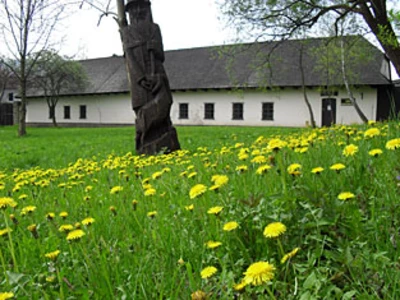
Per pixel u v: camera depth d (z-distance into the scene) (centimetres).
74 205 315
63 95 4109
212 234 197
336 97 2902
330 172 248
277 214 188
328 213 186
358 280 143
